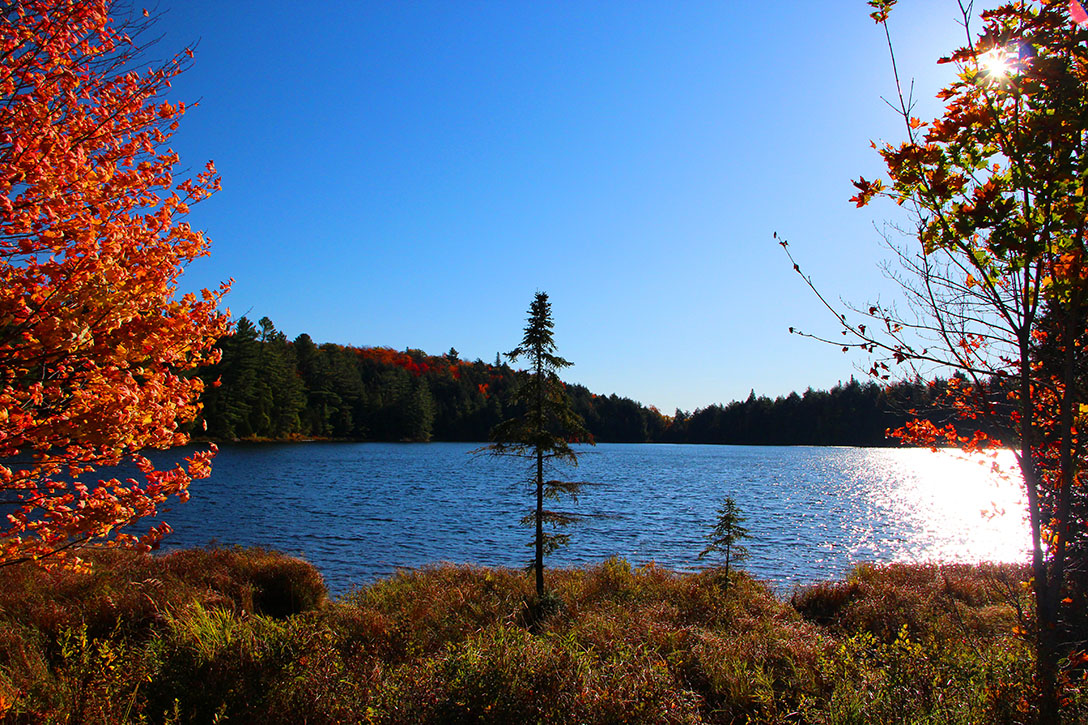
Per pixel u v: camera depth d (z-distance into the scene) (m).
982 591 11.52
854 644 6.75
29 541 3.54
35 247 3.47
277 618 11.09
